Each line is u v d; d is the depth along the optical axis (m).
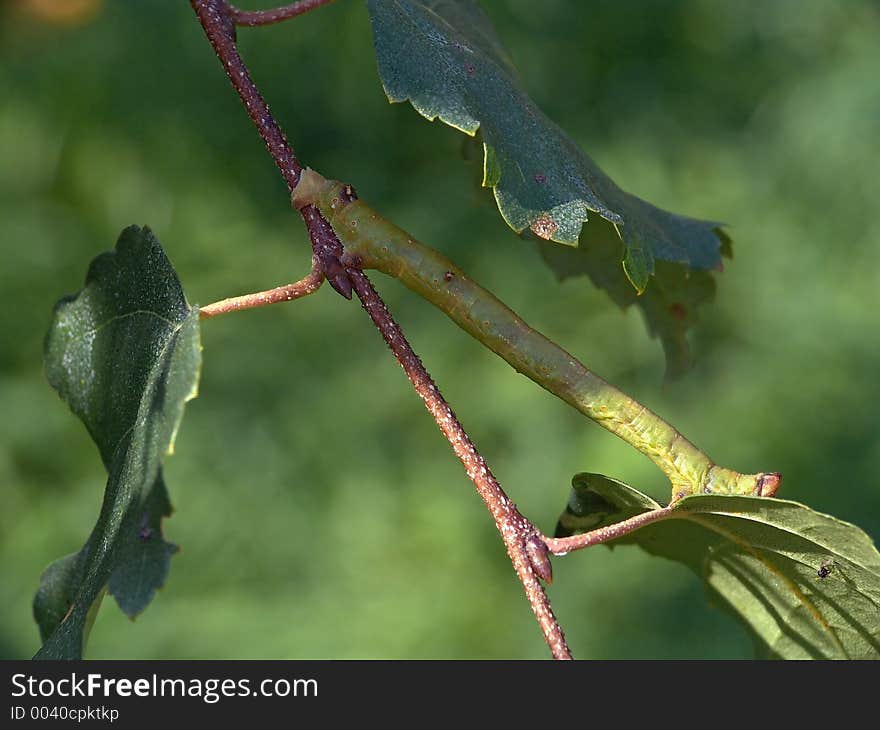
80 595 2.33
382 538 7.27
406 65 2.29
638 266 2.46
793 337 8.18
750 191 8.88
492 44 2.91
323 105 9.21
